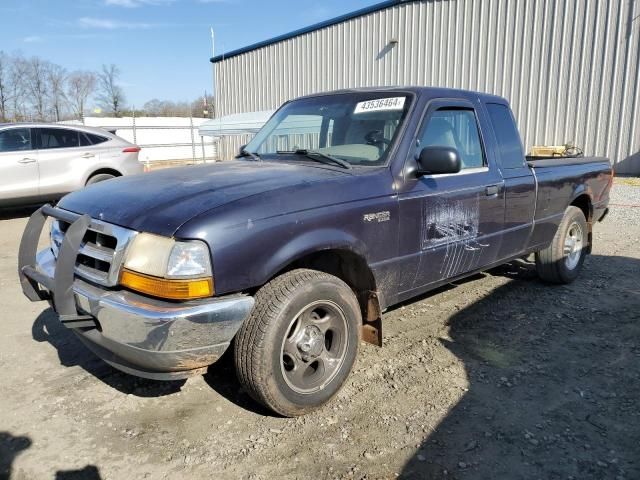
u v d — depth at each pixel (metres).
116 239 2.63
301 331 2.91
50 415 3.02
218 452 2.68
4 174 8.79
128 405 3.12
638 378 3.43
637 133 13.59
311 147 3.97
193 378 3.45
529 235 4.71
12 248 7.37
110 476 2.50
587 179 5.48
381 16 18.41
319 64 20.80
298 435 2.82
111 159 9.84
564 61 14.54
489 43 15.88
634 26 13.30
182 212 2.58
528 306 4.78
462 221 3.87
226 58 25.02
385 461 2.61
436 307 4.75
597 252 6.86
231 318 2.58
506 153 4.46
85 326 2.68
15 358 3.74
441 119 3.86
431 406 3.10
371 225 3.19
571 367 3.59
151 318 2.42
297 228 2.82
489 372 3.52
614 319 4.45
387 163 3.42
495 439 2.78
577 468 2.55
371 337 3.46
